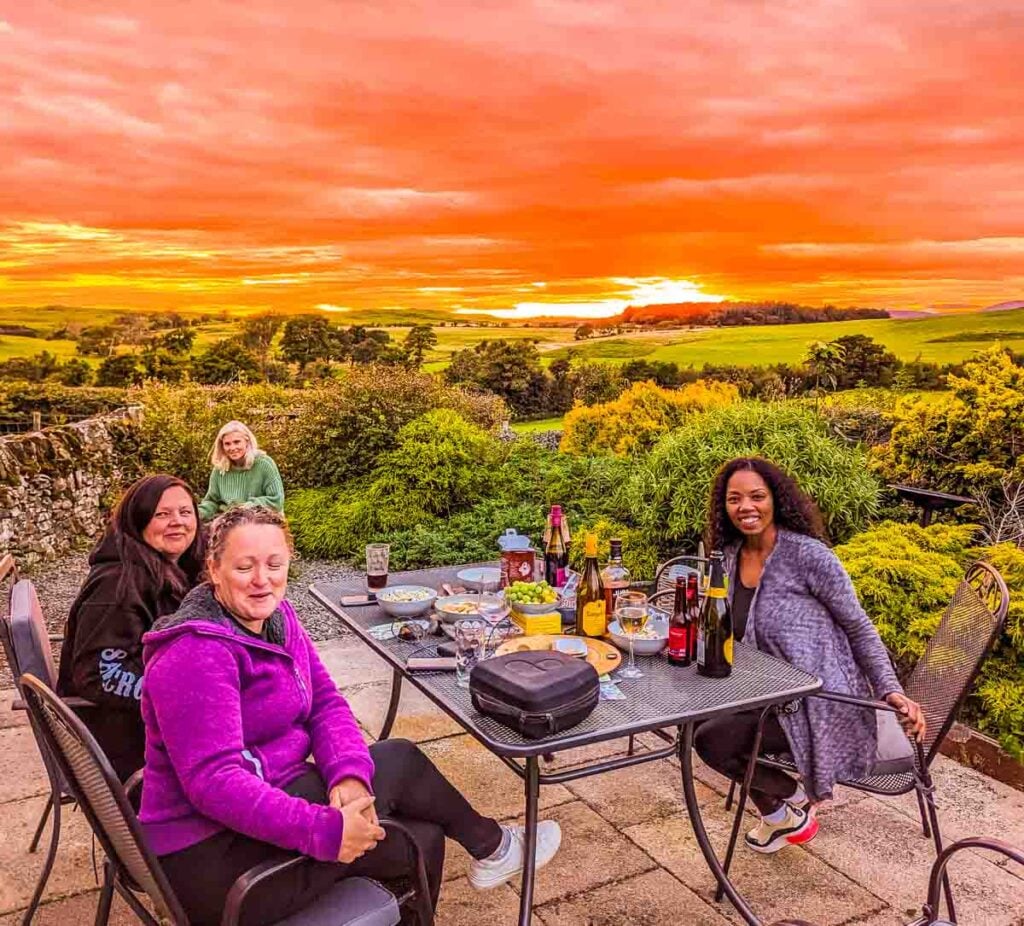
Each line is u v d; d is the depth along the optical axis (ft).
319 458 32.50
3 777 11.43
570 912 8.66
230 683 6.12
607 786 11.26
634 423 33.35
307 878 6.04
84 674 7.98
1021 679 11.91
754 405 19.31
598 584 9.44
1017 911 8.70
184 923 5.59
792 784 9.14
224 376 61.05
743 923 8.49
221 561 6.48
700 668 8.34
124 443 36.11
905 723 8.39
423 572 12.09
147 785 6.20
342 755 6.75
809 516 9.55
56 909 8.69
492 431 36.76
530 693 6.88
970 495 18.24
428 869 6.98
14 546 25.86
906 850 9.77
